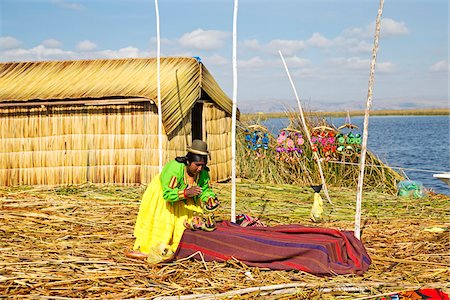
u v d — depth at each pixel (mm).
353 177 13383
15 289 5371
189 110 12234
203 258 6160
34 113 12594
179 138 12125
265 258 6004
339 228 8289
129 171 12164
